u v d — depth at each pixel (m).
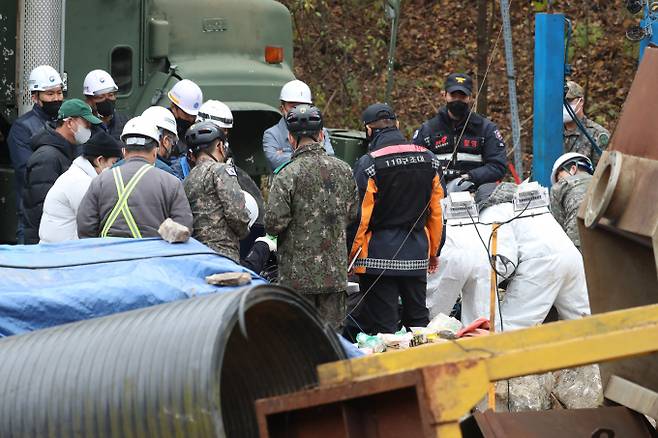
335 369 7.99
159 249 11.99
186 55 19.64
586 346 7.46
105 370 8.09
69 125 15.48
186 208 13.21
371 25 33.31
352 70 32.75
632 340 7.48
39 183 15.29
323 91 31.92
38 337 8.83
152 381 7.83
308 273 14.70
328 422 7.68
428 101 31.86
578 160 16.98
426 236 15.88
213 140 14.24
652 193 9.13
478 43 30.17
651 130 9.38
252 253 15.77
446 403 7.20
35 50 18.48
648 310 7.75
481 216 15.23
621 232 9.59
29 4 18.44
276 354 8.88
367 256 15.65
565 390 13.16
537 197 14.91
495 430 9.49
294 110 14.86
